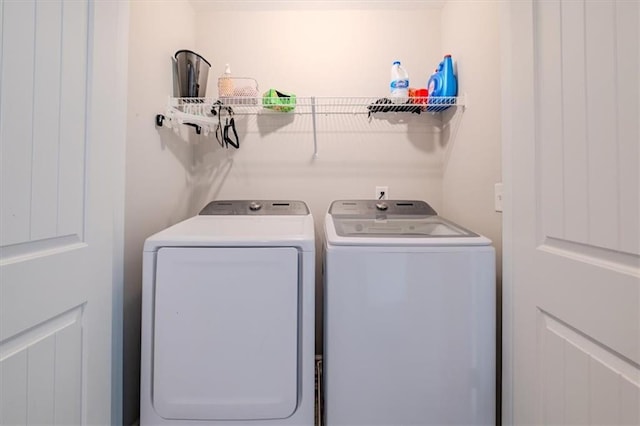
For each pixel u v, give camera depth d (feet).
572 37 2.41
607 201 2.12
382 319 3.42
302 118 6.53
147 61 4.61
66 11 2.57
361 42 6.49
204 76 5.81
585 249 2.33
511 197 3.27
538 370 2.86
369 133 6.54
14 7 2.11
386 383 3.41
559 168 2.57
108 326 3.19
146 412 3.35
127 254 4.12
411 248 3.43
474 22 4.84
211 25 6.48
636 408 1.96
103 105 3.04
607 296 2.14
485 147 4.51
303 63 6.50
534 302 2.91
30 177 2.26
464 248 3.44
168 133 5.34
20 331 2.22
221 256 3.35
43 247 2.42
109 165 3.15
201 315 3.34
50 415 2.50
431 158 6.50
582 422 2.36
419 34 6.47
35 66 2.28
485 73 4.50
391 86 5.73
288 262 3.38
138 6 4.36
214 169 6.54
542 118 2.78
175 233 3.62
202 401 3.33
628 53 1.97
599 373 2.21
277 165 6.54
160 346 3.33
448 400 3.42
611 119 2.08
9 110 2.09
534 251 2.90
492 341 3.44
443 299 3.43
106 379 3.17
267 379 3.36
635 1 1.93
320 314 6.26
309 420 3.41
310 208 6.56
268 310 3.36
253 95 5.69
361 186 6.53
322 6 6.38
